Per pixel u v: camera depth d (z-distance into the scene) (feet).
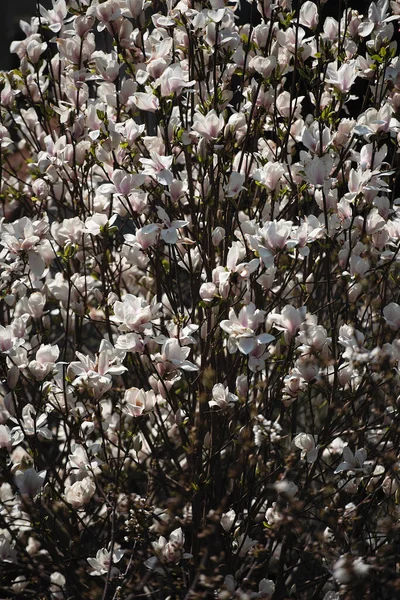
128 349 9.53
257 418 9.61
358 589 9.66
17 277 11.68
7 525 10.34
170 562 9.86
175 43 11.88
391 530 9.97
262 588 10.35
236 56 11.72
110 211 11.21
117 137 10.43
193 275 11.17
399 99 11.53
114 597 9.70
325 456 13.01
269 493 11.10
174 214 11.58
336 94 10.83
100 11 10.89
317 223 10.23
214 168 10.84
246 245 10.64
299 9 11.02
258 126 11.56
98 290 12.37
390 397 10.39
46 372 10.29
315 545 9.52
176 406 11.27
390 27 11.34
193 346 11.48
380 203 10.60
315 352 9.79
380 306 11.79
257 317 9.45
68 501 10.84
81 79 11.72
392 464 9.93
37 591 11.27
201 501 10.98
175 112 11.89
